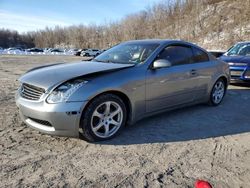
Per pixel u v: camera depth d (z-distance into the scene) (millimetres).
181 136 4055
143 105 4121
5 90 7059
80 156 3314
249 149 3689
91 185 2721
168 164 3189
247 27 42875
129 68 4004
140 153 3447
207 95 5488
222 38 44062
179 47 4867
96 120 3686
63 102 3371
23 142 3668
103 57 4824
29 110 3520
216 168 3133
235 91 7691
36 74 3867
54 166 3061
